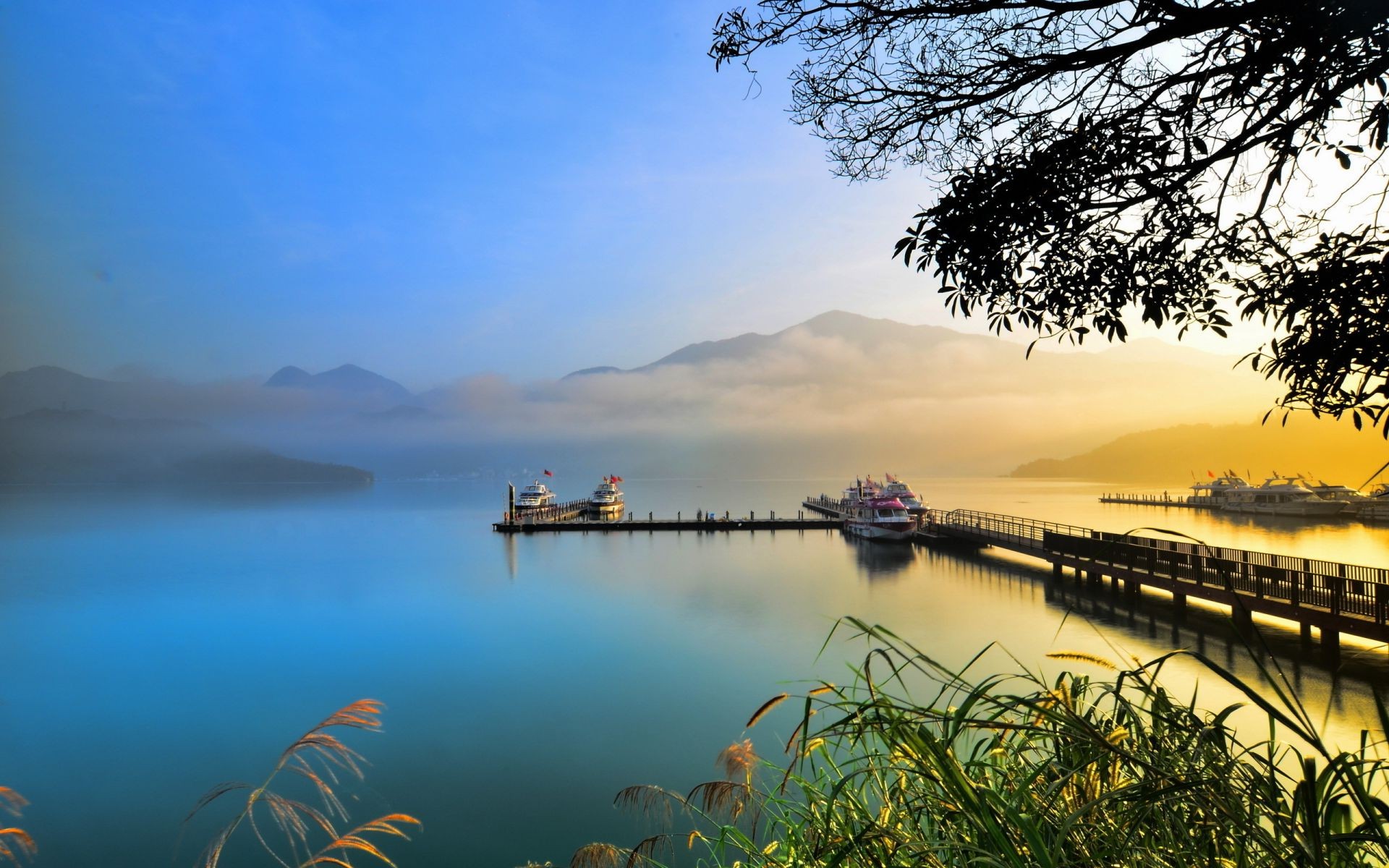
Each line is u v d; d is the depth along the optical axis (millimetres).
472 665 23125
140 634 27875
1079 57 3154
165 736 17547
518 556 49312
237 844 11906
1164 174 3070
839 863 1808
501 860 11281
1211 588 22391
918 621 26953
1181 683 16641
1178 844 1639
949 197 3338
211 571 43500
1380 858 1505
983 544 48750
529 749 16219
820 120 3678
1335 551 45188
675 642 25469
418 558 48438
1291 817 1458
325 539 62469
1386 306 2910
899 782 1979
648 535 61312
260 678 21984
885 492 64500
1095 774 1738
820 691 1921
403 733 17281
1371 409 2969
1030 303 3455
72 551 53688
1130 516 79250
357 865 11086
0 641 26641
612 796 13672
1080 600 29016
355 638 26828
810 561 44750
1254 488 89125
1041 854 1359
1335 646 17641
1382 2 2553
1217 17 2812
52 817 13289
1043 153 3182
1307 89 2850
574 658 23672
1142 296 3285
